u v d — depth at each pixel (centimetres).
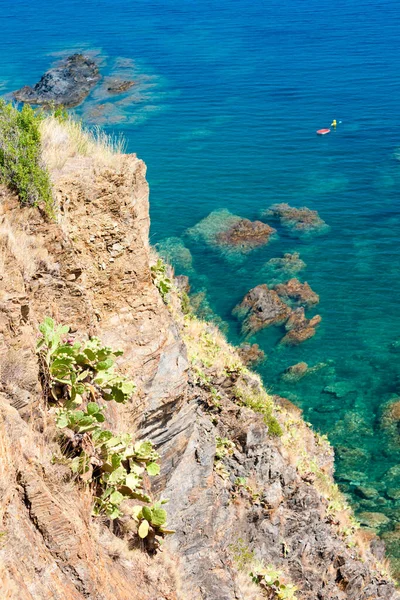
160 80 8644
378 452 3002
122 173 1291
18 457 782
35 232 1090
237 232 4809
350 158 6116
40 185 1091
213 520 1423
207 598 1229
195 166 6034
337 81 8375
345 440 3088
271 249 4672
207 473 1439
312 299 4075
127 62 9562
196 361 1797
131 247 1304
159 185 5666
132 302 1327
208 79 8656
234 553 1461
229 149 6394
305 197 5406
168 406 1342
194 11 13775
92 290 1279
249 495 1642
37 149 1115
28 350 916
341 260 4528
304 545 1719
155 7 14450
